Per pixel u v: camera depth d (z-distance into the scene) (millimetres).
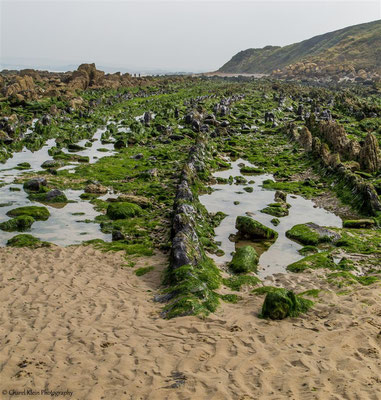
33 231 19094
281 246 18078
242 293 13188
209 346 9594
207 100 81562
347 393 7617
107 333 10336
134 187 27453
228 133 50094
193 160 32250
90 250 16891
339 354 9055
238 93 99938
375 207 22000
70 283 13617
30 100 67625
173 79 146750
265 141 46531
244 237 19047
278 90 113500
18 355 9195
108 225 20031
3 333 10250
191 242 15094
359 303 11680
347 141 35812
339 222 21469
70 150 40438
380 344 9469
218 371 8555
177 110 62219
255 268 15484
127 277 14359
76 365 8812
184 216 17734
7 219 20359
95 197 24906
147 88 113688
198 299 11891
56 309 11703
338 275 14133
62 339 10000
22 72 114250
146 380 8273
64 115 61125
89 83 108188
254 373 8430
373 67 194000
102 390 7938
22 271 14516
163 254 16578
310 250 17406
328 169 30375
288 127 50062
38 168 32281
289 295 11422
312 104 74750
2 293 12695
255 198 25859
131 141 43562
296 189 27781
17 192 25203
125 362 8914
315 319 10992
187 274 13195
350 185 25266
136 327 10680
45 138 44938
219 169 34312
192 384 8078
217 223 20703
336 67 197250
